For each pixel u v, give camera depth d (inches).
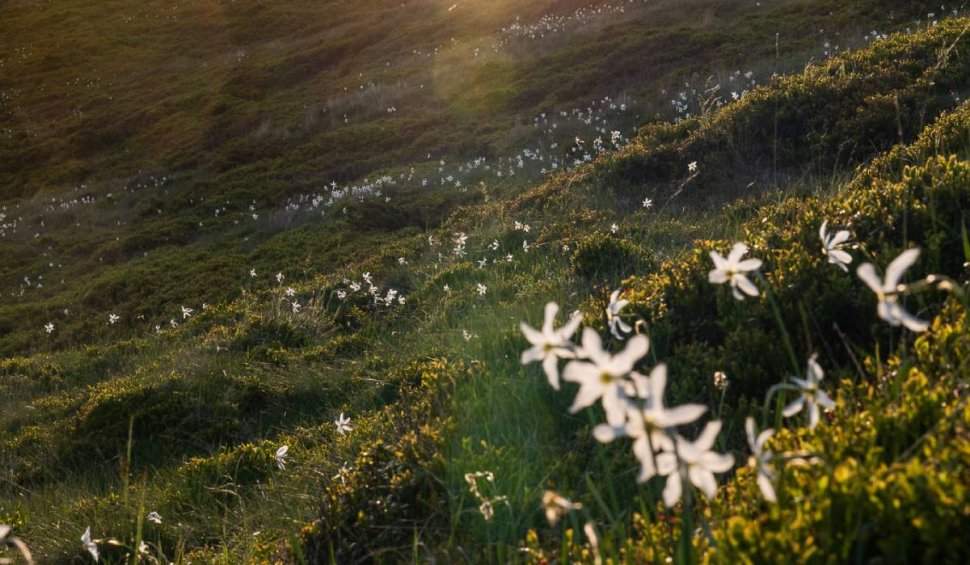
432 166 950.4
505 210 566.3
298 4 2295.8
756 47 959.0
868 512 80.2
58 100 1905.8
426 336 351.9
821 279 174.4
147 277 804.0
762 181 434.0
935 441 84.7
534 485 147.3
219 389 366.6
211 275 748.0
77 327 741.3
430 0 1942.7
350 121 1282.0
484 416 180.1
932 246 160.9
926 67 458.9
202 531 234.1
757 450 71.4
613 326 110.3
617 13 1358.3
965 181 187.8
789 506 87.5
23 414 434.3
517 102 1107.9
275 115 1414.9
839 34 894.4
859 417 100.0
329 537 154.0
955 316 124.2
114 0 2704.2
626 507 129.2
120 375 482.3
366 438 226.2
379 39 1748.3
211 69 1878.7
